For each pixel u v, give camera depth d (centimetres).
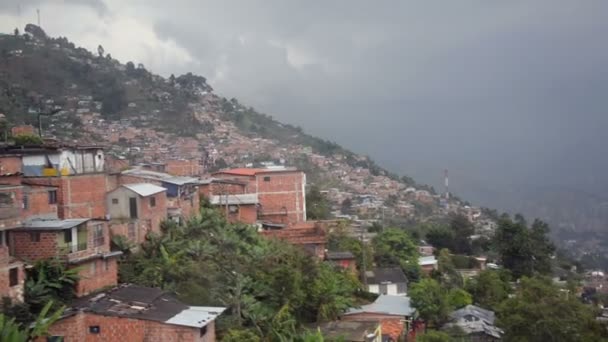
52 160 4025
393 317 4384
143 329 2778
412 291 4784
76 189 3878
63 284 2958
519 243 7750
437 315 4719
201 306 3303
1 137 4969
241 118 16188
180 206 4862
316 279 4175
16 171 3784
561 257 11856
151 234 4075
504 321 3975
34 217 3447
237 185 6625
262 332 3416
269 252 4559
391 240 6719
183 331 2784
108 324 2783
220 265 3947
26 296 2795
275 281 3828
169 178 5072
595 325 3841
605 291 8750
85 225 3228
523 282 4538
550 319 3697
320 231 5775
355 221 9588
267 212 6756
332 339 3459
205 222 4597
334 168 14775
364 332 3775
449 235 9419
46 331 2609
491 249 8394
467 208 14962
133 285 3288
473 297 5869
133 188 4169
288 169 7362
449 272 7112
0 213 2953
